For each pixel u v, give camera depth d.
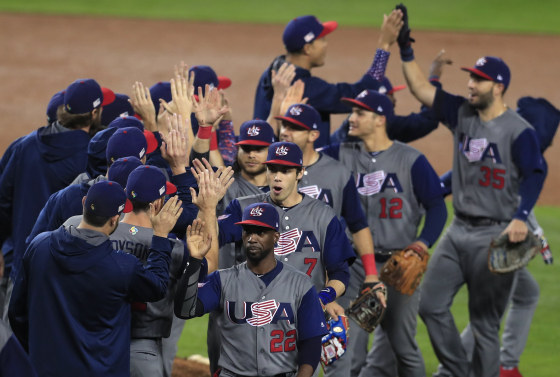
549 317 34.53
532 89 78.19
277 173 21.00
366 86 28.88
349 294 25.75
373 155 26.11
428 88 28.39
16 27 95.69
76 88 22.66
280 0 114.94
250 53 88.62
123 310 18.33
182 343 31.66
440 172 57.66
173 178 21.12
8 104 70.00
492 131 26.67
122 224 19.44
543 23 103.88
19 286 18.23
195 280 18.30
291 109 23.69
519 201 27.05
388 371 27.16
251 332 18.91
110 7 108.25
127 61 84.19
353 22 103.50
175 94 23.19
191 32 96.81
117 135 20.44
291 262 21.45
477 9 110.50
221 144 27.36
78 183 20.69
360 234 24.20
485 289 26.69
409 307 25.31
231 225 21.47
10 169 23.19
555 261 40.88
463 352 27.16
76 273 17.56
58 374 17.86
